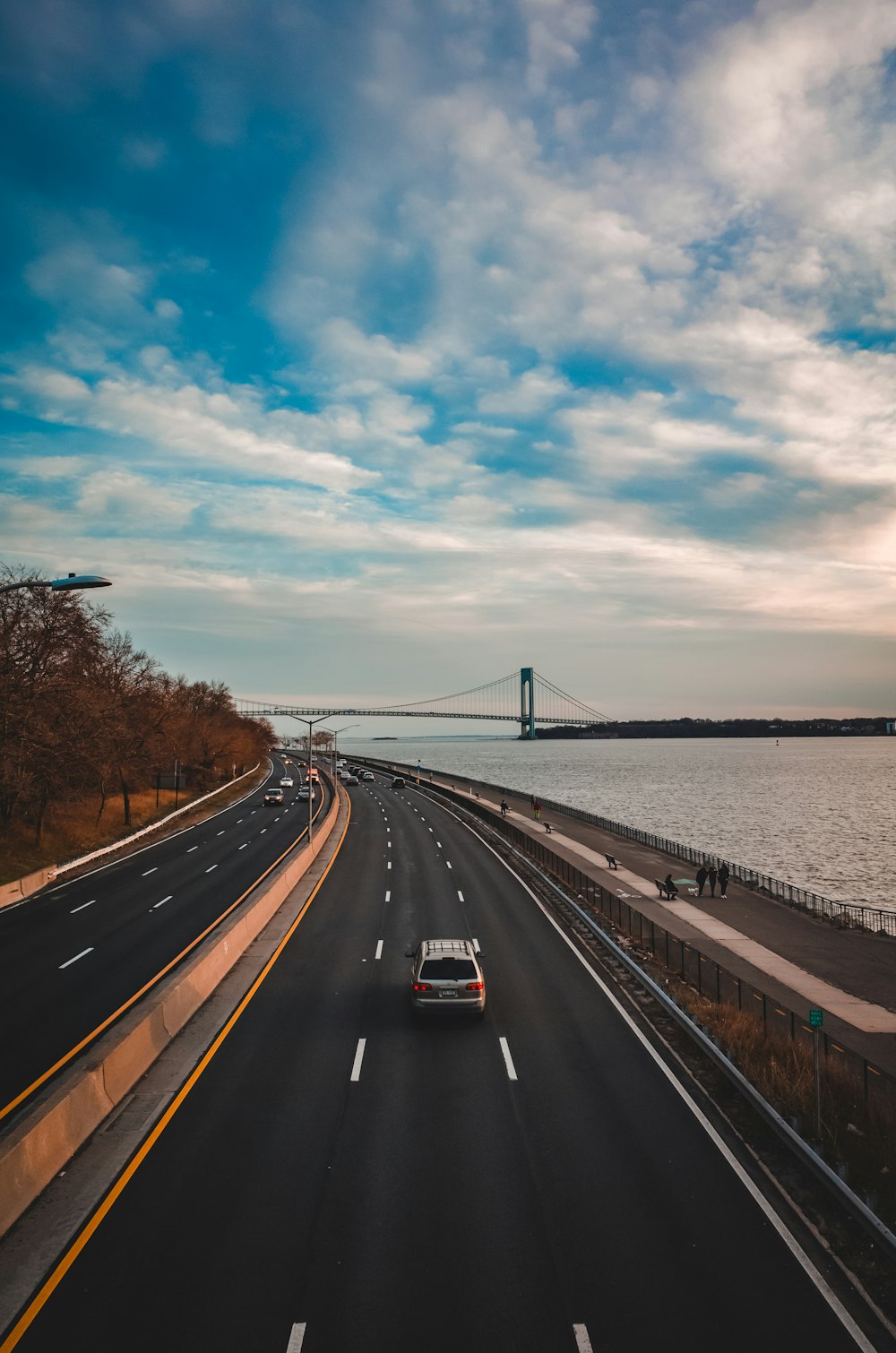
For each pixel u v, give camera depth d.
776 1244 11.23
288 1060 18.53
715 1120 15.33
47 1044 19.61
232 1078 17.44
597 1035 20.42
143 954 28.66
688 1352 9.12
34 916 36.38
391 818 78.81
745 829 97.69
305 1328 9.52
